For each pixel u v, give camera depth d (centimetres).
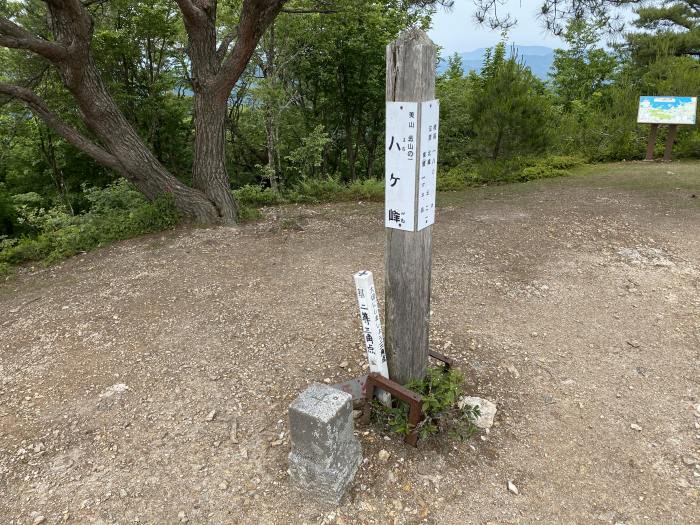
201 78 670
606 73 1986
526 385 329
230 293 481
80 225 720
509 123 921
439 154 1238
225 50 723
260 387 332
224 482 257
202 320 428
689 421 296
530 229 645
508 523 232
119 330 420
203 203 713
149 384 341
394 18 1243
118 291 504
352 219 740
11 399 334
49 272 591
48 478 265
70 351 392
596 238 604
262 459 271
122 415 311
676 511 238
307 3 1016
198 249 617
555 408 308
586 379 336
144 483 259
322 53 1217
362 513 237
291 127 1323
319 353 369
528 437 284
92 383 346
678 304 434
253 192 880
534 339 385
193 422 302
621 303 440
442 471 259
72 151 1174
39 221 977
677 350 368
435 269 523
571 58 2045
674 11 1705
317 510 239
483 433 285
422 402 262
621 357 361
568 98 1995
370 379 276
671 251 555
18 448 288
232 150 1473
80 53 595
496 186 941
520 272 512
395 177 241
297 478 244
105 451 283
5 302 509
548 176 981
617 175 952
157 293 491
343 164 1641
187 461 272
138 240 674
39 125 1077
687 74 1121
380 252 585
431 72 225
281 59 1155
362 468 259
